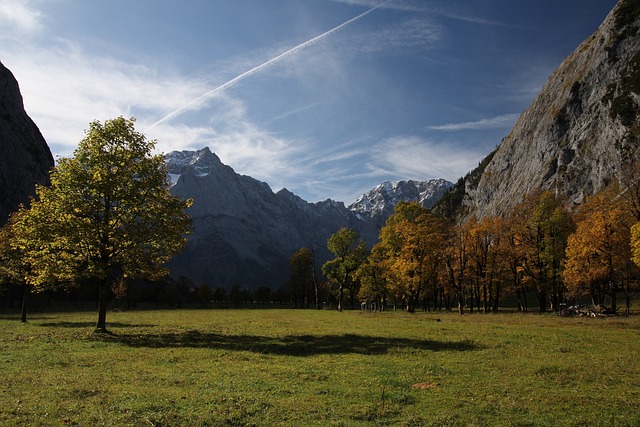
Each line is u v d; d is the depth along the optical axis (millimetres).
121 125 32438
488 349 23156
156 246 33000
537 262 60406
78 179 30281
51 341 26422
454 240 63281
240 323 43344
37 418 10789
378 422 11141
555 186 154250
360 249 83750
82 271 30938
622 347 23234
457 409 12273
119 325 40406
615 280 50625
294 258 128250
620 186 53125
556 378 15969
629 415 11523
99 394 13242
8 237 45500
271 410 11930
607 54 163750
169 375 16266
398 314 59938
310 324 41438
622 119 131625
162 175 33562
